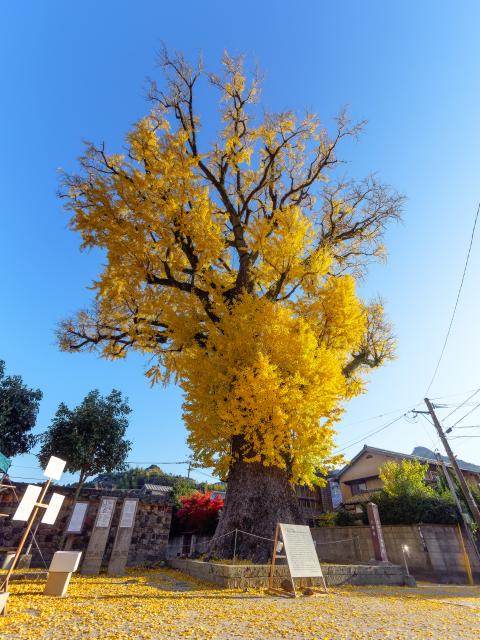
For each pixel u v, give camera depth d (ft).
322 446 31.76
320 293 38.17
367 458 84.43
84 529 34.73
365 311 47.42
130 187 41.19
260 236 39.65
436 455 56.90
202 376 32.94
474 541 43.37
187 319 38.60
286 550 22.58
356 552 48.24
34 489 15.34
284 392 28.53
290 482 32.50
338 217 54.29
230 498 32.22
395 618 16.14
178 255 46.47
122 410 49.32
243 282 42.47
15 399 48.42
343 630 13.61
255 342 32.42
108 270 42.47
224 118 49.75
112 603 16.67
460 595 25.85
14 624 12.36
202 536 51.47
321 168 50.49
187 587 22.47
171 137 44.68
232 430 29.94
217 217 48.42
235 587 22.27
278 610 16.76
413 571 41.91
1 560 22.98
